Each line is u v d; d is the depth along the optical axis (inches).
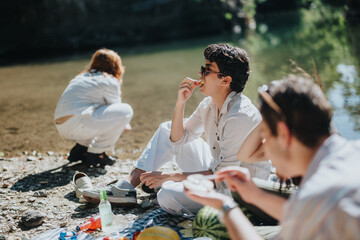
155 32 795.4
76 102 170.6
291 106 60.3
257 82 322.3
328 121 60.6
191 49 600.1
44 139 225.5
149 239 97.7
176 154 142.9
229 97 120.4
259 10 1043.3
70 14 744.3
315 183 54.0
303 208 53.4
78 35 753.6
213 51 119.6
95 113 169.6
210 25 812.6
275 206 74.2
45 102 316.2
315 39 541.0
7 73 480.1
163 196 122.0
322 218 51.4
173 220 121.6
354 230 48.8
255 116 118.6
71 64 527.2
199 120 135.6
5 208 136.6
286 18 927.7
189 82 129.9
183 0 813.2
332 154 56.8
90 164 173.9
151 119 255.0
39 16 725.9
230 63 117.8
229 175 75.9
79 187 141.4
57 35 737.0
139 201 140.7
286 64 384.5
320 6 710.5
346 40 494.6
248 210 105.9
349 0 611.5
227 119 118.3
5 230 122.3
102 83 173.9
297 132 60.5
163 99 304.5
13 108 300.4
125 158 191.2
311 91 60.8
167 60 506.6
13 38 717.9
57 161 186.5
